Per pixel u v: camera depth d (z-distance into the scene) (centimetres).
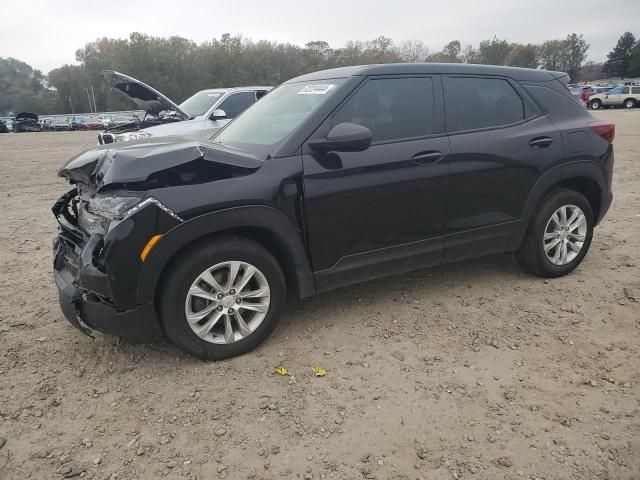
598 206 452
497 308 387
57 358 329
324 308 392
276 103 394
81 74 9456
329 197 328
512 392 284
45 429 263
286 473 232
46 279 470
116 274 277
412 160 352
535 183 405
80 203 338
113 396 289
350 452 244
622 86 3912
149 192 281
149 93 966
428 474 229
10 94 10612
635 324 355
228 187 298
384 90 357
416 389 290
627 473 229
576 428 255
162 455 244
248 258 310
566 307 384
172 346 339
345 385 295
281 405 278
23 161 1527
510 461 236
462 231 385
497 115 397
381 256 357
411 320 371
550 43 9588
